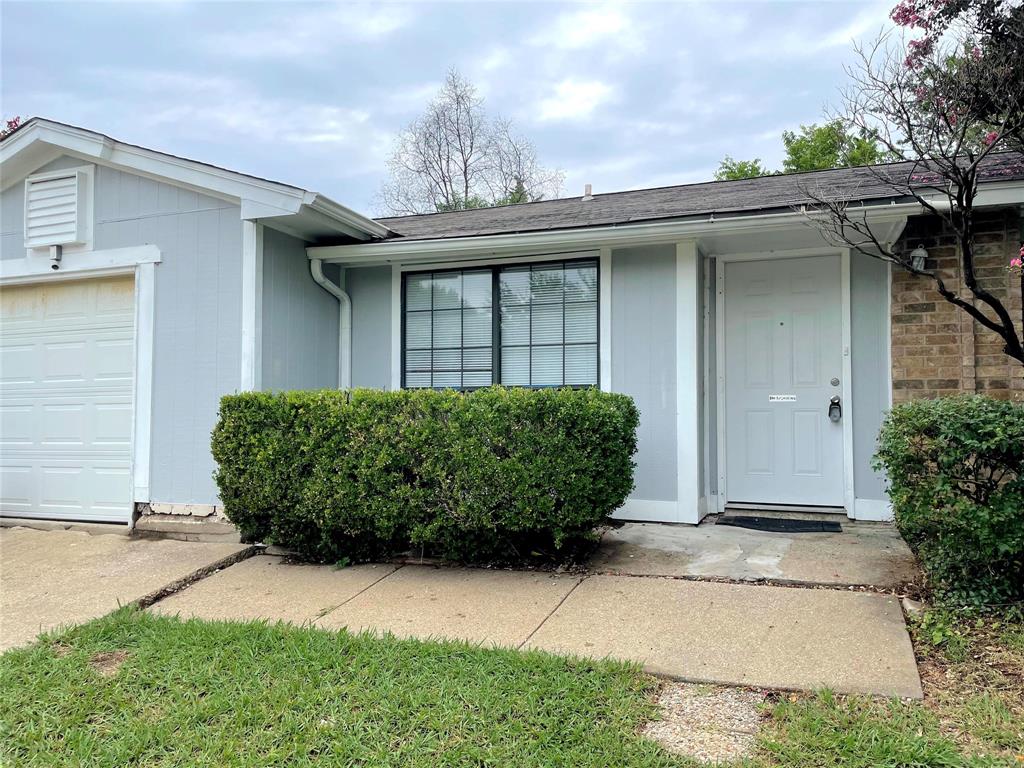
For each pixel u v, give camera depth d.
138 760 2.50
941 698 2.73
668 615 3.77
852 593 3.98
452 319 6.81
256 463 5.24
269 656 3.36
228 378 5.98
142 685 3.11
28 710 2.90
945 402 3.79
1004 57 4.01
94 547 5.71
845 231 5.35
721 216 5.35
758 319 6.32
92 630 3.81
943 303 5.60
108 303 6.60
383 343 7.02
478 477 4.72
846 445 5.99
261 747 2.55
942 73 4.02
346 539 5.28
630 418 5.14
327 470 5.06
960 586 3.60
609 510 4.87
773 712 2.67
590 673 3.05
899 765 2.28
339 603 4.24
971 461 3.50
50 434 6.76
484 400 4.83
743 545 5.10
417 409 4.95
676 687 2.95
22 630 3.93
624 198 8.03
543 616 3.85
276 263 6.21
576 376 6.33
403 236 6.71
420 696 2.87
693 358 5.87
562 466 4.63
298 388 6.44
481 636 3.60
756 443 6.32
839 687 2.85
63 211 6.59
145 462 6.23
